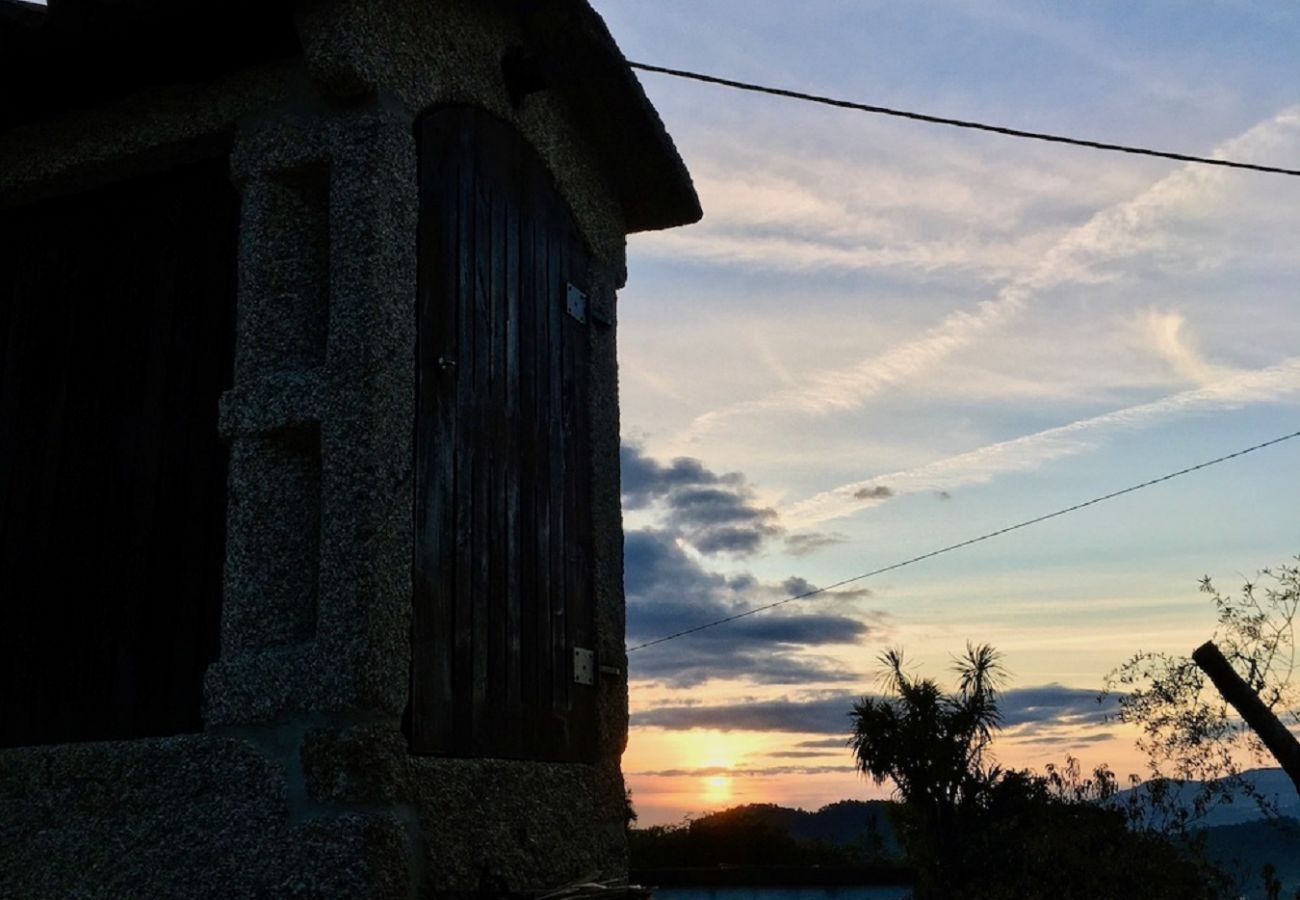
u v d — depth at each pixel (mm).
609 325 5617
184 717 3779
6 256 4625
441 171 4328
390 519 3686
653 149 5648
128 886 3557
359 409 3695
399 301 3914
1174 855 9031
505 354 4648
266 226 4039
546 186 5191
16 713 4070
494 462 4457
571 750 4719
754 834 16281
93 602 4059
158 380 4180
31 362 4445
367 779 3428
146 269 4336
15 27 4043
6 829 3807
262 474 3801
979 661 10352
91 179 4453
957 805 10039
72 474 4242
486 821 3955
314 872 3357
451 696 3939
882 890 11039
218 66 4238
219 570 3865
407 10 4246
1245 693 4113
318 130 4031
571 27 4965
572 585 4957
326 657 3521
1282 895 7922
